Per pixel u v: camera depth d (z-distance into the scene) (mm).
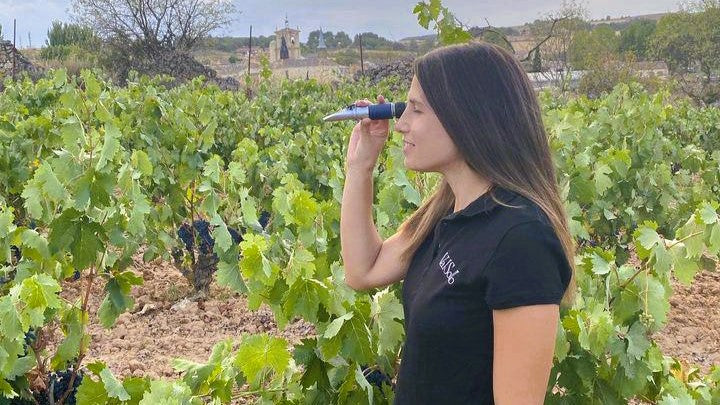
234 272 3201
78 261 3318
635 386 2873
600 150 6535
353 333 2787
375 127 2271
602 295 3043
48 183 3193
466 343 1711
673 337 6027
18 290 2693
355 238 2273
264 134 9438
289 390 3010
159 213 5996
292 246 3297
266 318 6219
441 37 4531
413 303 1817
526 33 36438
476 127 1716
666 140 7777
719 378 3148
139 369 5184
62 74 7109
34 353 3434
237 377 3102
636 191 6332
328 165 6598
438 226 1818
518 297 1604
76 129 3346
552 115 5414
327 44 76375
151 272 7340
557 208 1741
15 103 10445
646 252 3006
